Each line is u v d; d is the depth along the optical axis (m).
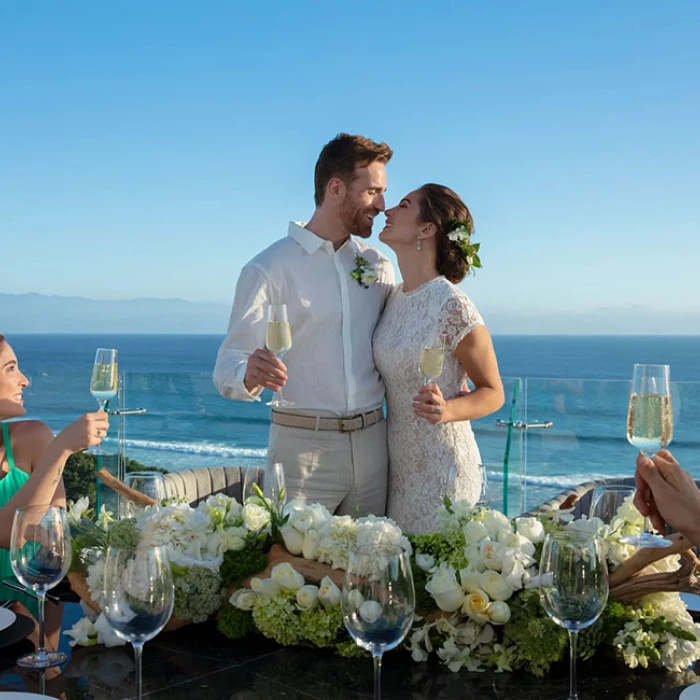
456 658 1.59
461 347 3.14
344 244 3.35
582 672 1.58
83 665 1.61
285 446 3.23
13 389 2.59
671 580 1.57
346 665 1.60
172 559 1.72
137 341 170.62
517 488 3.96
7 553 2.36
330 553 1.70
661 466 1.59
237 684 1.52
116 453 4.62
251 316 3.22
